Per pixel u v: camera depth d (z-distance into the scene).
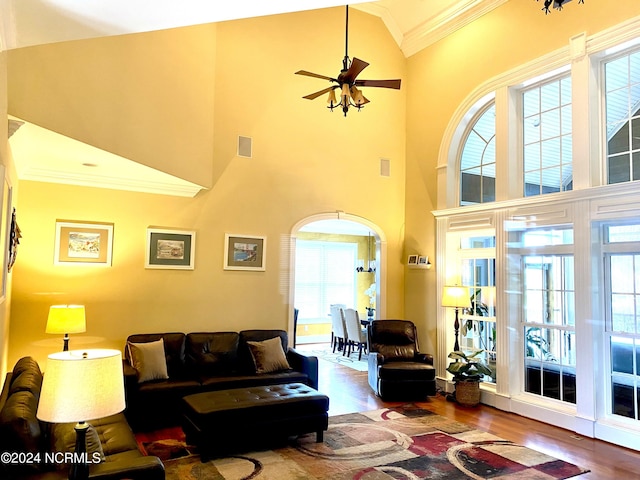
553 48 5.20
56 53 3.23
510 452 4.09
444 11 6.59
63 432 2.53
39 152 3.92
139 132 4.20
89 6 2.04
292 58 6.55
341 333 9.17
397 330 6.47
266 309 6.20
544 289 5.34
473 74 6.25
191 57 5.10
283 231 6.38
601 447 4.25
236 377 5.08
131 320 5.34
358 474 3.58
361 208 7.02
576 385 4.73
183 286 5.66
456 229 6.35
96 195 5.22
